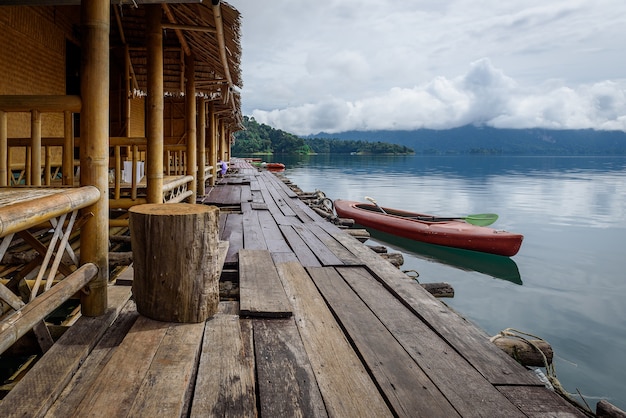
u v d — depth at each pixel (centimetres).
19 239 412
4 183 289
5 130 285
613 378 402
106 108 254
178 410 171
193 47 663
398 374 212
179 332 240
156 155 484
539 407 188
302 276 376
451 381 207
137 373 196
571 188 2384
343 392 193
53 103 252
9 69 621
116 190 486
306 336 253
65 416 168
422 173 3872
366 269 414
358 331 262
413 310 303
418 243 976
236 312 284
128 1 358
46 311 190
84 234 252
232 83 720
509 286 705
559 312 584
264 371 208
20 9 642
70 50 877
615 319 557
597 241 1055
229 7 404
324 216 875
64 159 280
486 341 253
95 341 230
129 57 807
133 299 297
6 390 241
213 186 1221
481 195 2019
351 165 5531
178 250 246
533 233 1152
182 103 1455
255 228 596
